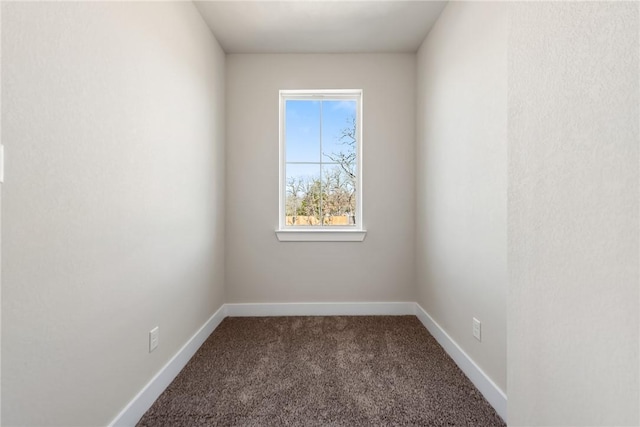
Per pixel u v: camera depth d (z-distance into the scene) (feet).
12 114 2.84
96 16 3.86
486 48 5.37
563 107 1.89
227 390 5.55
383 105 9.37
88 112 3.74
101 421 3.98
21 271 2.93
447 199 7.09
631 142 1.47
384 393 5.48
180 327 6.29
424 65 8.61
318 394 5.44
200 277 7.36
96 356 3.89
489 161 5.30
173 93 5.97
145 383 5.01
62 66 3.36
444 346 7.19
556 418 1.95
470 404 5.19
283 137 9.75
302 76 9.36
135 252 4.72
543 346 2.07
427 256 8.44
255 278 9.43
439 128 7.55
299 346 7.32
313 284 9.48
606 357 1.60
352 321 8.93
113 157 4.20
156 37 5.33
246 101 9.34
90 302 3.79
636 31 1.45
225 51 9.16
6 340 2.81
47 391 3.20
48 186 3.20
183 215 6.41
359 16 7.55
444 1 6.99
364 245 9.48
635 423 1.46
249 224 9.41
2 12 2.77
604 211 1.61
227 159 9.36
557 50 1.94
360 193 9.64
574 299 1.81
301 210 9.84
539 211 2.11
